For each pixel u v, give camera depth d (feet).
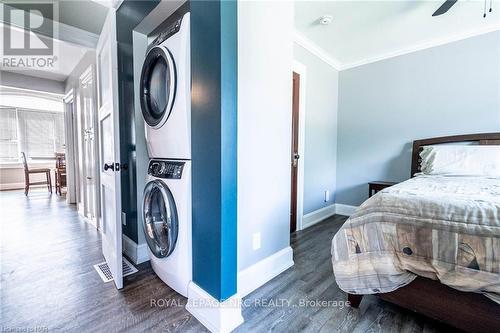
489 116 8.67
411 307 4.16
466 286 3.43
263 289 5.48
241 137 5.10
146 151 6.79
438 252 3.70
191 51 4.48
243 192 5.21
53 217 11.25
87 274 5.99
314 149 10.72
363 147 11.55
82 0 7.38
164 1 5.32
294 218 9.70
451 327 4.18
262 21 5.51
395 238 4.14
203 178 4.33
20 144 19.54
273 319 4.45
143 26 6.36
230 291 4.19
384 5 7.26
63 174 17.33
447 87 9.41
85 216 11.18
